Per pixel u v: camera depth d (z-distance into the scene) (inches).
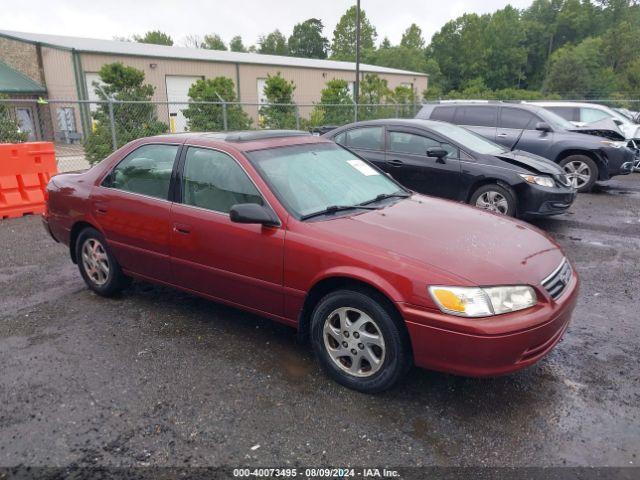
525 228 149.1
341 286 129.3
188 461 105.2
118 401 125.3
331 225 133.5
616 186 465.4
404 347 120.3
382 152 315.9
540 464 104.2
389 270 117.9
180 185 158.4
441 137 299.9
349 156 176.4
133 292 195.9
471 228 139.3
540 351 117.8
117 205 172.7
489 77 3233.3
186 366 141.3
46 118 977.5
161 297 190.9
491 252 125.0
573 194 294.0
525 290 115.6
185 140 162.7
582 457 106.2
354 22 2920.8
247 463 104.7
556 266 129.4
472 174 286.8
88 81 954.1
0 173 319.9
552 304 119.1
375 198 159.2
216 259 148.5
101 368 140.4
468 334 110.2
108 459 105.9
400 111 901.8
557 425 116.2
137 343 154.8
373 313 121.4
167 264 162.9
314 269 128.6
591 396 127.3
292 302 136.0
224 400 125.6
